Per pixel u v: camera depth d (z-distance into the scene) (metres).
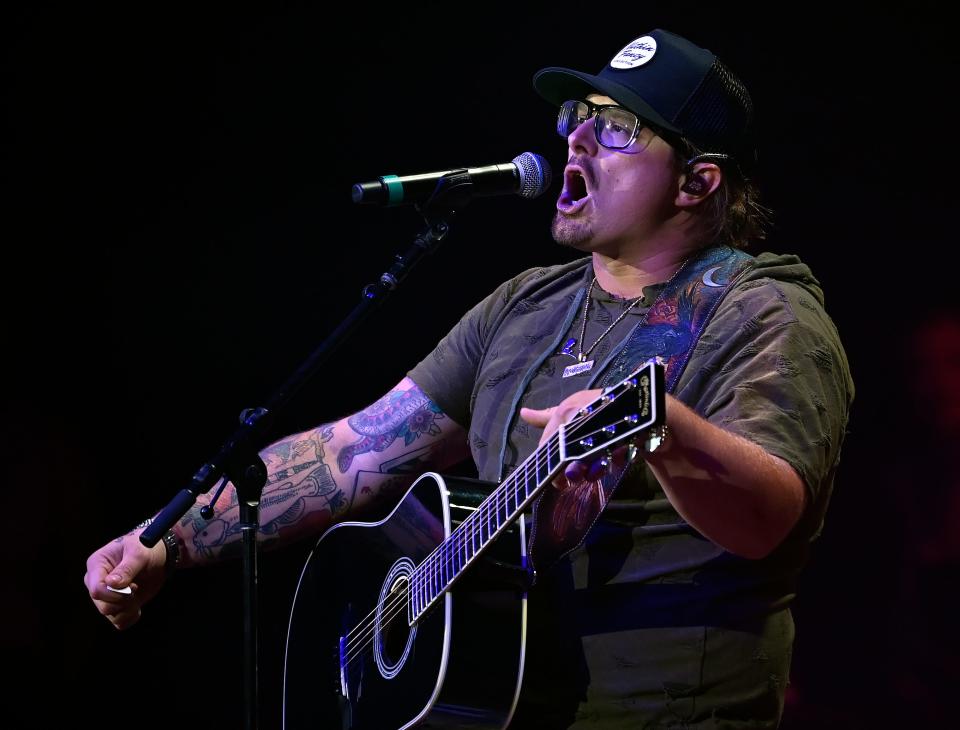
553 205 18.77
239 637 18.61
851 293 18.03
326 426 10.05
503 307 9.45
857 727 17.30
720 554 7.24
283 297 19.72
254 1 19.78
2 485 18.00
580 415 6.48
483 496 8.02
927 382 17.73
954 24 17.52
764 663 7.21
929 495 17.61
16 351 18.97
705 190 8.68
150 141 19.78
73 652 17.41
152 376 19.44
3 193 19.31
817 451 6.71
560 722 7.43
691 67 8.82
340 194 19.80
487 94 19.33
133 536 9.57
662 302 8.20
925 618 17.39
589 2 18.78
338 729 8.51
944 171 17.70
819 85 18.00
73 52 19.48
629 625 7.31
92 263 19.53
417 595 7.85
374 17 19.61
